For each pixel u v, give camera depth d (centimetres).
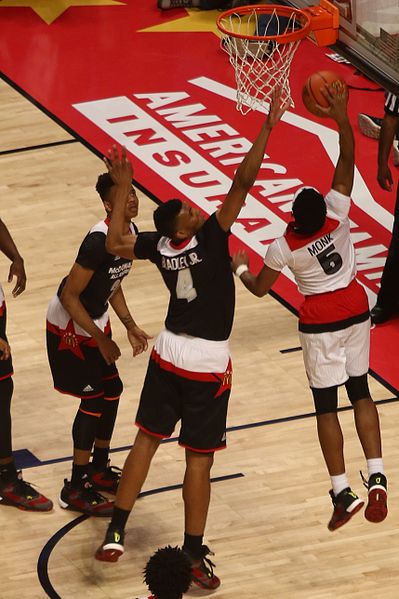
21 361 2169
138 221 2648
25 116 3153
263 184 2817
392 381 2133
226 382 1586
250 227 2648
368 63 1853
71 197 2748
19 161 2917
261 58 1888
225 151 2975
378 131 2995
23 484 1814
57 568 1695
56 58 3488
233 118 3138
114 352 1684
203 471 1602
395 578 1675
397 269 2280
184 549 1619
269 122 1482
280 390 2097
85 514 1803
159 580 1270
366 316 1623
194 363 1559
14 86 3328
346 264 1609
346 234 1603
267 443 1959
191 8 3800
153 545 1745
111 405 1806
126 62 3456
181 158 2942
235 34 1856
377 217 2700
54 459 1927
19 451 1944
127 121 3130
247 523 1784
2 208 2700
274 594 1645
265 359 2188
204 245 1527
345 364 1622
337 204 1588
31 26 3700
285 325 2300
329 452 1617
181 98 3250
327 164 2902
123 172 1573
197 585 1644
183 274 1540
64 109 3195
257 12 1933
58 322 1736
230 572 1686
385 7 1820
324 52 3475
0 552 1727
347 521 1611
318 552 1727
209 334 1565
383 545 1739
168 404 1600
